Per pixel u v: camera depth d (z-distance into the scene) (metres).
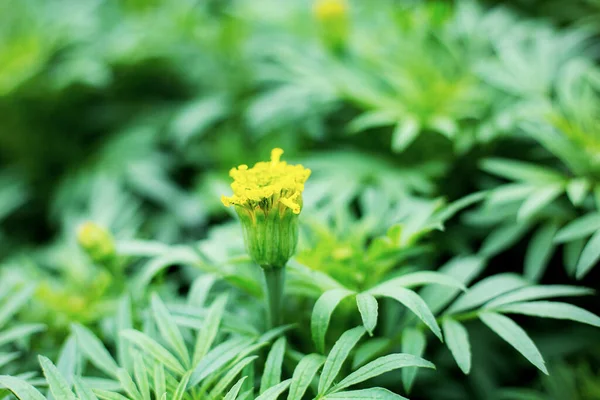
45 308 0.33
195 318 0.29
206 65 0.48
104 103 0.50
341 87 0.37
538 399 0.33
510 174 0.33
